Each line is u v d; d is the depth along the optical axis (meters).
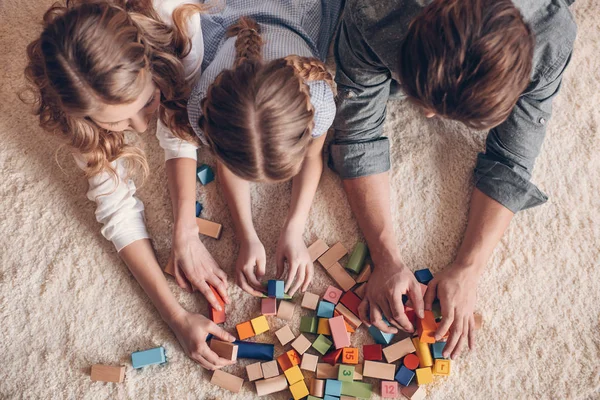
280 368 1.14
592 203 1.25
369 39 0.98
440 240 1.22
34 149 1.28
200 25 1.16
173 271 1.17
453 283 1.10
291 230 1.15
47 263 1.21
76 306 1.18
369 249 1.18
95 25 0.87
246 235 1.16
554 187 1.26
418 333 1.11
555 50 0.94
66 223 1.23
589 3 1.36
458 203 1.24
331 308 1.15
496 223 1.13
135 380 1.13
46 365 1.14
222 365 1.10
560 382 1.13
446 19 0.75
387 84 1.12
